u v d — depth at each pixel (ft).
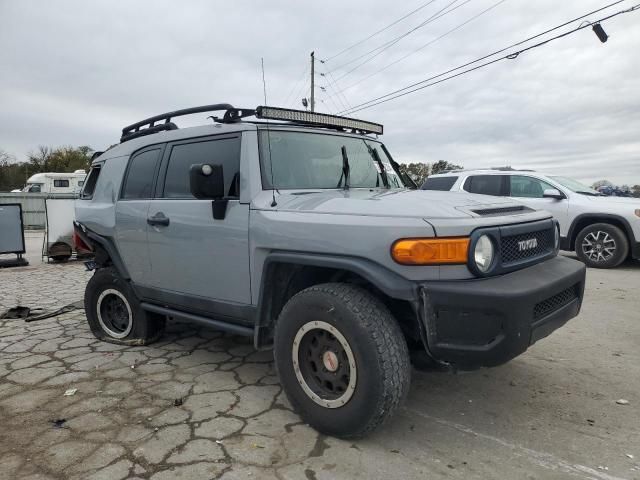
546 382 11.66
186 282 12.10
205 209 11.34
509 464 8.23
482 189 31.01
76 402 10.77
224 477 7.88
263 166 10.77
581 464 8.21
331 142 12.64
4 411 10.38
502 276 8.52
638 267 27.66
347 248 8.65
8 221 35.78
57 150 183.42
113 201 14.49
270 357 13.62
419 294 8.13
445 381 11.76
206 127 12.03
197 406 10.48
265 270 9.87
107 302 15.53
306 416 9.34
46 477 7.94
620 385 11.46
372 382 8.24
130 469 8.14
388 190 11.92
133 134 15.29
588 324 16.38
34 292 24.93
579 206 27.76
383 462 8.28
